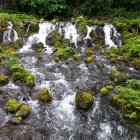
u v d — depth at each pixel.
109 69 8.16
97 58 8.90
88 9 13.07
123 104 6.16
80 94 6.18
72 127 5.57
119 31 10.74
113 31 10.62
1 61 7.88
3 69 7.41
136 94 6.31
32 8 12.02
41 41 9.82
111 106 6.23
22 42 9.54
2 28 9.52
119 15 12.81
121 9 13.16
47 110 5.92
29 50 9.28
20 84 6.79
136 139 5.55
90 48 9.69
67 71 7.81
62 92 6.64
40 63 8.20
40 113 5.80
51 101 6.24
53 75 7.49
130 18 12.42
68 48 9.06
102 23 10.55
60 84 7.02
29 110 5.73
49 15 12.38
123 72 8.08
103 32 10.45
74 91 6.72
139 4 13.46
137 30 10.90
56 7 12.00
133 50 9.33
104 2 13.54
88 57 8.73
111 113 6.04
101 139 5.46
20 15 10.81
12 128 5.27
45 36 9.98
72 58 8.72
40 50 9.17
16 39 9.61
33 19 10.66
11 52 8.69
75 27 10.36
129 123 5.81
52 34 9.78
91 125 5.68
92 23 10.53
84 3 13.23
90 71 7.95
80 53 9.23
